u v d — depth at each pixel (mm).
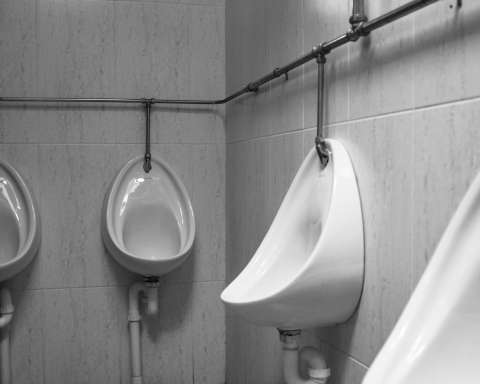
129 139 2766
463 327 846
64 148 2703
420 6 1086
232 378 2758
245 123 2473
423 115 1159
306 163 1628
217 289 2887
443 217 1102
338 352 1537
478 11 1001
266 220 2182
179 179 2738
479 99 1004
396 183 1255
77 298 2727
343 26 1518
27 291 2680
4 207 2564
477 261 854
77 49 2707
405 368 826
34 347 2689
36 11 2664
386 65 1295
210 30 2842
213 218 2869
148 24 2777
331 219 1366
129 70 2764
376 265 1335
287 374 1568
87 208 2729
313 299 1372
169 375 2850
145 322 2820
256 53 2293
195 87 2832
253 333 2385
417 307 874
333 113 1564
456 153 1062
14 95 2650
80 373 2734
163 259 2506
